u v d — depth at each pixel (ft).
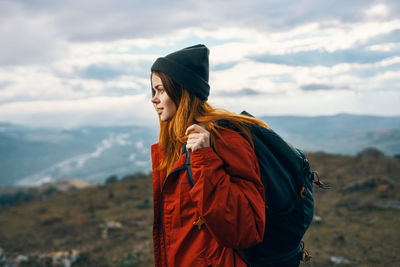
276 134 3.76
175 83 3.67
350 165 63.72
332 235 26.91
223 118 3.58
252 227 3.10
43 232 37.19
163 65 3.65
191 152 3.32
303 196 3.71
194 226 3.52
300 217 3.68
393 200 36.73
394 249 23.20
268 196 3.54
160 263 3.96
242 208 3.08
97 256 25.99
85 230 35.47
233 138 3.35
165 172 4.11
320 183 4.05
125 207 47.78
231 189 3.12
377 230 27.73
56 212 50.34
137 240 29.76
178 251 3.59
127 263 23.88
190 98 3.69
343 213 33.42
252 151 3.43
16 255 28.58
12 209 59.52
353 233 27.35
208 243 3.49
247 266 3.49
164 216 3.75
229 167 3.25
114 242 29.73
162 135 4.15
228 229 3.07
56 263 23.93
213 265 3.45
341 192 42.73
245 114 4.14
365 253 22.75
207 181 3.10
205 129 3.41
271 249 3.58
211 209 3.04
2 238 35.01
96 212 45.70
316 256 22.24
